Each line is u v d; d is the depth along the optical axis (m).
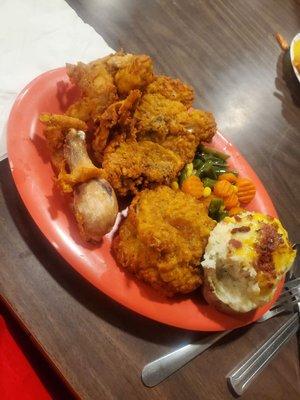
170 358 0.29
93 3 0.45
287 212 0.41
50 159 0.30
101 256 0.28
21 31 0.37
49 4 0.39
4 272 0.28
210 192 0.35
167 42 0.46
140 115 0.33
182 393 0.28
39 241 0.29
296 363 0.33
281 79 0.51
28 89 0.31
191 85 0.45
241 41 0.52
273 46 0.53
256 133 0.45
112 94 0.31
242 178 0.37
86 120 0.32
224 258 0.29
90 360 0.27
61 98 0.33
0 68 0.35
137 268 0.28
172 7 0.50
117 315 0.29
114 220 0.28
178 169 0.33
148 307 0.28
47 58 0.37
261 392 0.31
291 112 0.49
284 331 0.34
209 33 0.50
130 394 0.27
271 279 0.28
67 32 0.39
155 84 0.35
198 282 0.30
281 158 0.45
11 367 0.30
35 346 0.31
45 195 0.28
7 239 0.29
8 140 0.29
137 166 0.31
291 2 0.60
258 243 0.29
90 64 0.32
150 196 0.30
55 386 0.31
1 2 0.37
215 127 0.36
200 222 0.30
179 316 0.29
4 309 0.32
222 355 0.31
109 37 0.43
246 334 0.32
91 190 0.28
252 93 0.48
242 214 0.31
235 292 0.29
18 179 0.28
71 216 0.29
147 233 0.28
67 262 0.28
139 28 0.46
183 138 0.34
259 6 0.57
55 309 0.28
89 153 0.32
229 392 0.30
